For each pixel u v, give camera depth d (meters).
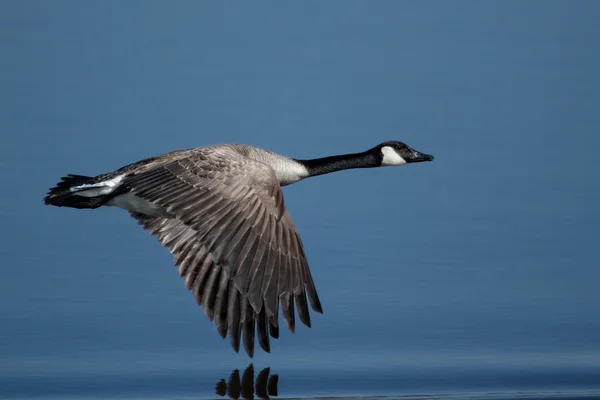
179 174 13.41
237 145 15.98
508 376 16.47
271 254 12.96
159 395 15.78
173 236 14.63
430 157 17.89
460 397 15.68
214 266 14.07
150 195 13.27
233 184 13.17
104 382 16.19
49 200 14.92
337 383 16.20
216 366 16.86
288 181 16.78
